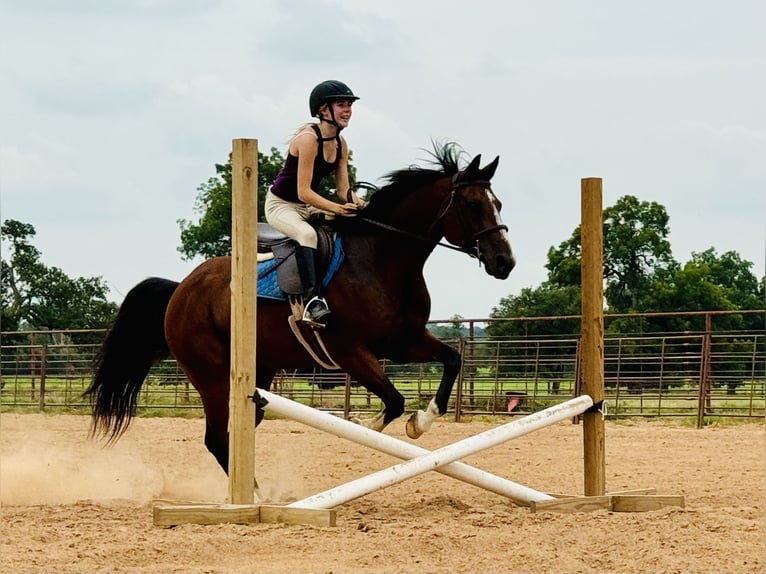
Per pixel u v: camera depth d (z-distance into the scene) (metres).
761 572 6.48
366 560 6.98
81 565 6.75
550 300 42.84
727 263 66.25
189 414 25.83
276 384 26.28
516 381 23.44
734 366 23.11
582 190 9.59
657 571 6.55
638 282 53.78
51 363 29.00
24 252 55.97
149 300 11.60
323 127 9.92
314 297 9.54
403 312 9.77
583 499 9.29
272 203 10.09
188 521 8.29
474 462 14.45
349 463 14.52
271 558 7.11
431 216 9.70
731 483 11.57
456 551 7.26
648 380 22.14
